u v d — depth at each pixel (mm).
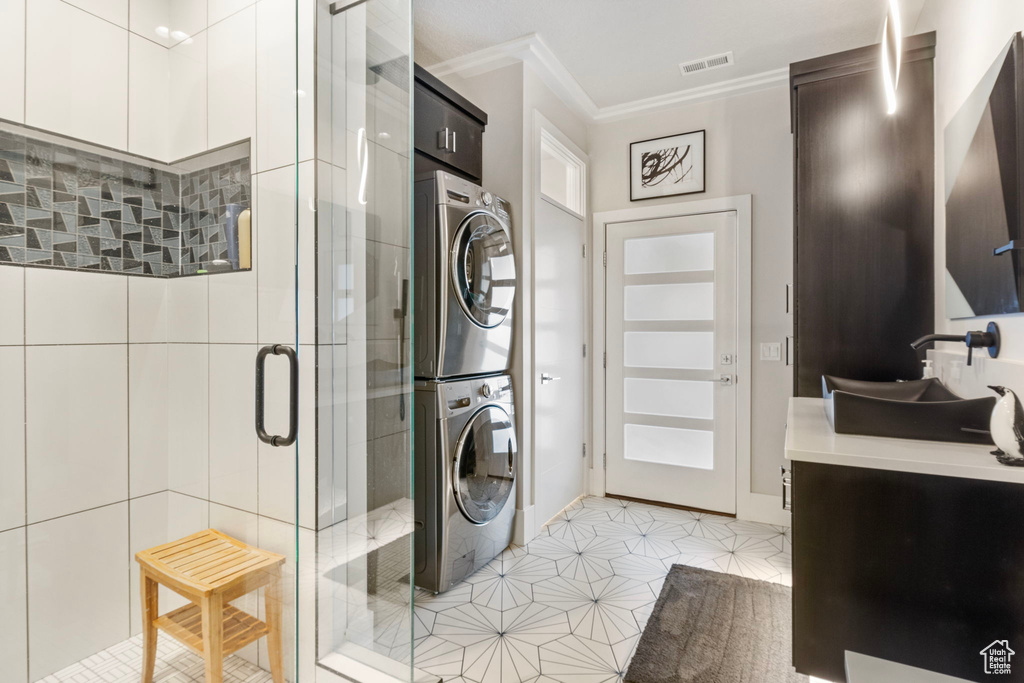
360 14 1318
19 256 1388
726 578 2312
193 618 1351
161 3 1560
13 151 1386
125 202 1500
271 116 1305
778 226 3029
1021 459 1126
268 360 1291
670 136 3312
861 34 2604
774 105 3051
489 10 2426
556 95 3133
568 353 3240
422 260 2264
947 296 1919
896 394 1894
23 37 1411
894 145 2193
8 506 1355
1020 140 1232
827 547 1292
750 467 3074
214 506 1391
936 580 1203
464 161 2658
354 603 1319
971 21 1679
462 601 2133
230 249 1371
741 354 3092
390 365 1399
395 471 1420
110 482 1462
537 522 2832
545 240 2941
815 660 1302
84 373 1466
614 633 1902
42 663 1394
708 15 2459
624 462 3451
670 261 3316
